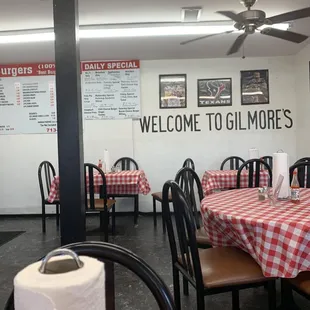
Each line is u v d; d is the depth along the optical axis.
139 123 5.39
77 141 2.34
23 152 5.43
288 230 1.48
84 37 4.08
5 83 5.37
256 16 2.78
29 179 5.44
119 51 4.80
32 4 3.18
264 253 1.53
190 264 1.72
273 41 4.49
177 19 3.67
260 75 5.32
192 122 5.38
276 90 5.33
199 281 1.62
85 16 3.53
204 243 2.27
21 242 3.93
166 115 5.39
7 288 2.65
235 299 2.09
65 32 2.32
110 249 0.89
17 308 0.47
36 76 5.34
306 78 4.86
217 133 5.38
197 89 5.36
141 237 4.01
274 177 2.08
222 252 1.93
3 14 3.41
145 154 5.42
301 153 5.12
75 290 0.46
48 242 3.91
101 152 5.38
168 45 4.55
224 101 5.36
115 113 5.35
